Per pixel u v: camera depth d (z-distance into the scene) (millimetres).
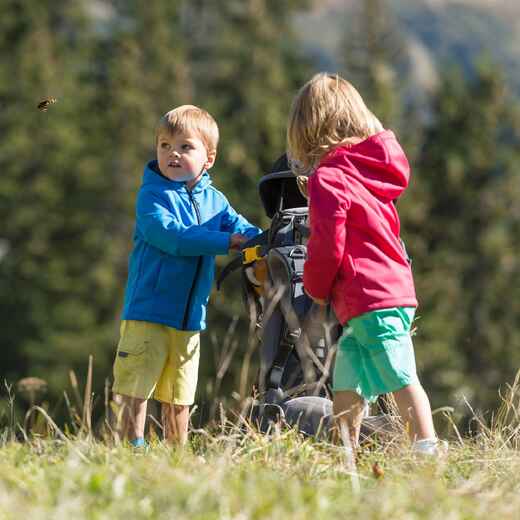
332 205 17031
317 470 14594
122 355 20266
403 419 16938
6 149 148125
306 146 18250
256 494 12461
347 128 18016
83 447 15977
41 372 122750
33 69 154875
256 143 138250
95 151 145500
